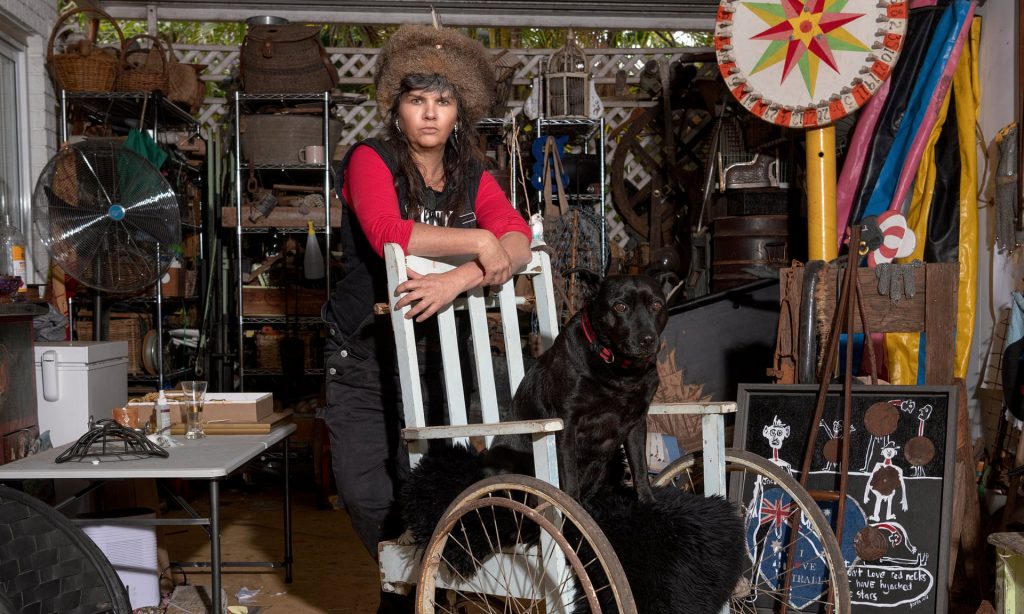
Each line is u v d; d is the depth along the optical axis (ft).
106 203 14.92
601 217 19.39
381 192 7.84
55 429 12.16
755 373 13.80
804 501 7.78
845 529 9.45
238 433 11.02
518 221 8.45
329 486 17.30
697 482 9.41
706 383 13.88
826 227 14.17
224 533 15.24
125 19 20.22
